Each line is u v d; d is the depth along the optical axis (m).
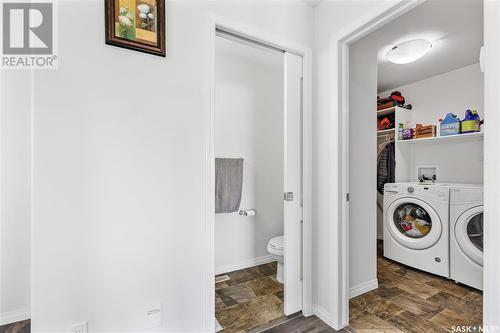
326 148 1.73
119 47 1.18
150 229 1.25
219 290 2.15
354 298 2.02
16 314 1.78
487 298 0.67
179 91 1.32
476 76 2.82
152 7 1.24
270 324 1.69
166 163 1.29
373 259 2.19
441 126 2.75
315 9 1.84
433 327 1.65
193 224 1.36
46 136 1.03
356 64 2.06
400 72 3.07
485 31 0.69
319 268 1.78
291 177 1.78
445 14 1.93
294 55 1.79
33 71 1.02
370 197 2.17
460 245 2.22
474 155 2.78
